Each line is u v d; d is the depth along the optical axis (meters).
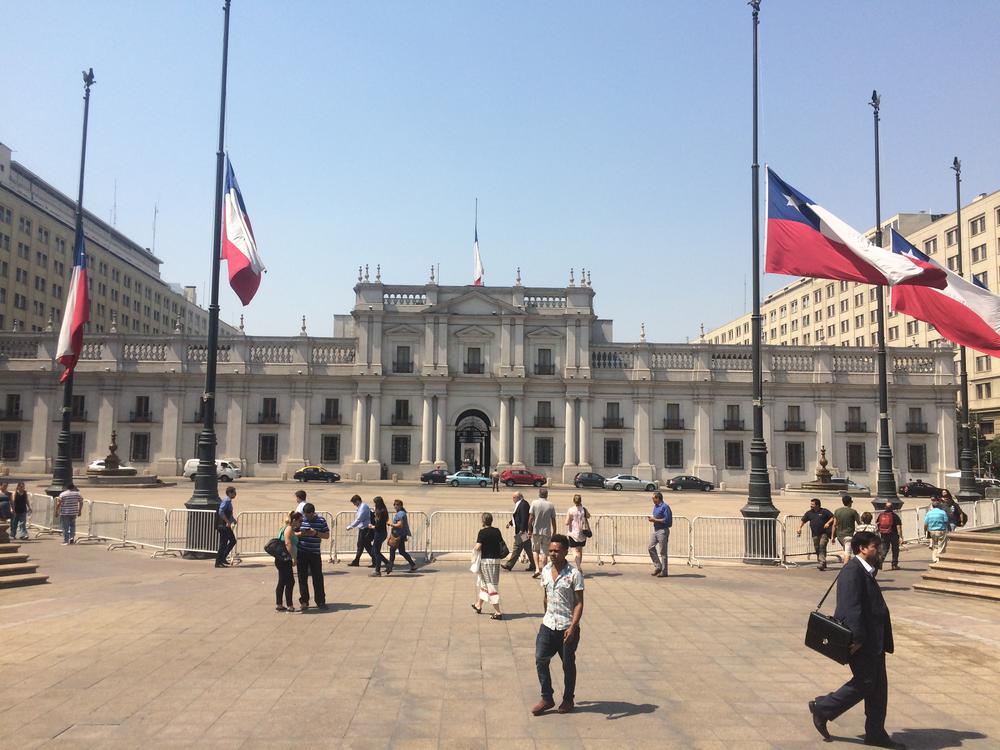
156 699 8.23
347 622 12.07
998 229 69.75
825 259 18.70
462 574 17.11
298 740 7.12
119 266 96.94
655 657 10.28
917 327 80.31
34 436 59.72
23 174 85.19
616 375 63.16
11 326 75.25
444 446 62.00
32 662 9.63
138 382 60.62
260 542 20.47
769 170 19.45
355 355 62.72
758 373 20.23
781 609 13.65
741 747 7.14
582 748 7.04
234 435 60.66
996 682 9.39
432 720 7.70
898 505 24.92
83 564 18.03
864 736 7.46
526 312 63.25
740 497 48.75
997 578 15.16
